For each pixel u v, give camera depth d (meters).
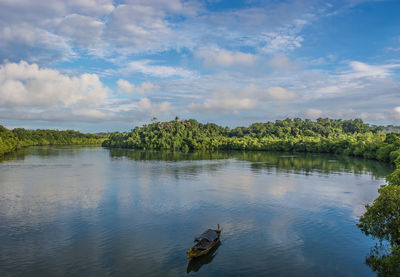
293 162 142.75
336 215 51.59
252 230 44.28
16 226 45.03
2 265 33.00
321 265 33.97
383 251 37.34
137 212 52.50
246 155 195.25
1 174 95.62
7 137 198.00
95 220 48.09
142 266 33.28
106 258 35.03
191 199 62.19
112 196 64.50
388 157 136.12
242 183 81.31
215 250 37.59
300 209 55.12
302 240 40.78
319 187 75.88
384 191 33.91
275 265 33.91
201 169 113.31
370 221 33.31
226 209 54.81
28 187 73.88
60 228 44.41
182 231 43.69
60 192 68.25
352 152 180.38
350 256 36.16
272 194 67.44
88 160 149.88
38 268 32.53
